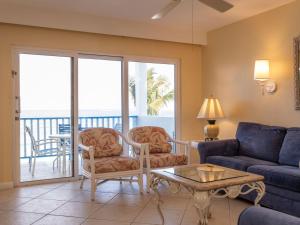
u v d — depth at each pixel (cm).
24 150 444
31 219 295
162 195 372
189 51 538
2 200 354
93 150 362
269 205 305
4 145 407
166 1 383
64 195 374
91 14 437
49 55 439
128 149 478
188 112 538
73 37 450
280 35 394
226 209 321
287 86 385
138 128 439
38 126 448
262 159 373
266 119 416
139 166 379
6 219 295
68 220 292
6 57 408
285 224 126
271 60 407
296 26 373
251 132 399
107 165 360
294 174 282
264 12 417
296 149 332
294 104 375
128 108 491
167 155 402
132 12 427
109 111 485
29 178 442
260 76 398
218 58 504
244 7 401
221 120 498
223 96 494
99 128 419
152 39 495
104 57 476
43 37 431
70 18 429
